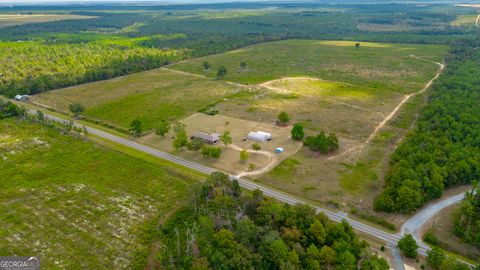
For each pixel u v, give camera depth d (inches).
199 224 3144.7
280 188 3873.0
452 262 2645.2
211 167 4330.7
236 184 3624.5
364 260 2674.7
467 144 4402.1
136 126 5236.2
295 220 3061.0
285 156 4547.2
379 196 3565.5
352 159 4468.5
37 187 3882.9
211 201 3503.9
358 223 3316.9
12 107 5856.3
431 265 2790.4
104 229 3223.4
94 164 4409.5
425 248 2997.0
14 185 3912.4
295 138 4982.8
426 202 3592.5
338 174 4128.9
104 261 2854.3
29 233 3164.4
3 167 4271.7
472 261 2871.6
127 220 3348.9
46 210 3489.2
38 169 4256.9
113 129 5605.3
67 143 4955.7
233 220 3191.4
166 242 3080.7
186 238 3100.4
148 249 2997.0
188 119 5900.6
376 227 3262.8
